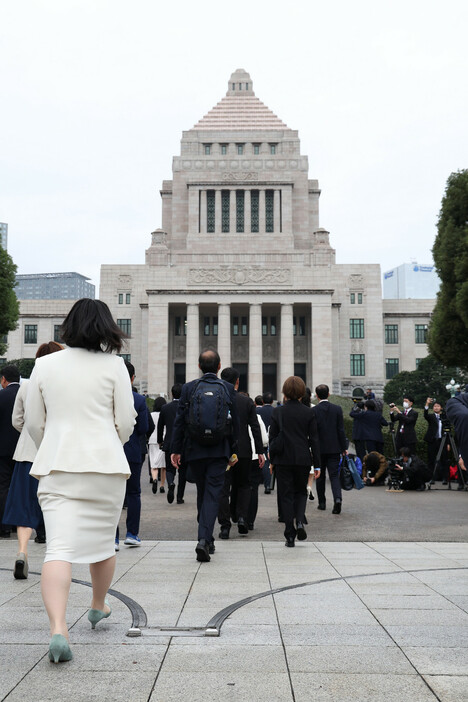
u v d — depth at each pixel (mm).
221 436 9047
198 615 6027
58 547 4828
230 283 74938
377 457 20984
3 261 44281
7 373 11328
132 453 10336
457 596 6805
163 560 9000
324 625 5711
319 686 4285
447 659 4816
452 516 14258
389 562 8852
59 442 5039
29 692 4156
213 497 9156
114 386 5316
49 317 86562
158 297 75250
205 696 4113
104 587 5367
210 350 9609
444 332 40031
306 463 10258
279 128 89688
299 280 74875
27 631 5500
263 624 5734
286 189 85062
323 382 73312
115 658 4812
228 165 86562
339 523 13227
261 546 10352
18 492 8102
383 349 83000
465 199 38938
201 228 84312
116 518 5215
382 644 5172
